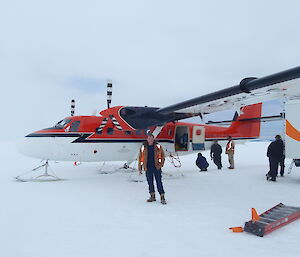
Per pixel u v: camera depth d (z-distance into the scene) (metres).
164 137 10.08
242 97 6.39
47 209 5.01
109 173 10.61
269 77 4.84
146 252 3.10
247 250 3.16
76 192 6.66
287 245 3.32
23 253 3.06
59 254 3.04
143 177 8.66
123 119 8.30
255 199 5.83
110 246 3.28
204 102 6.82
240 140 12.44
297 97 8.02
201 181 8.30
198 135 10.77
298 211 4.41
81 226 4.05
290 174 10.00
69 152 8.87
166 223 4.20
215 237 3.59
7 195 6.25
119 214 4.70
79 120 9.12
